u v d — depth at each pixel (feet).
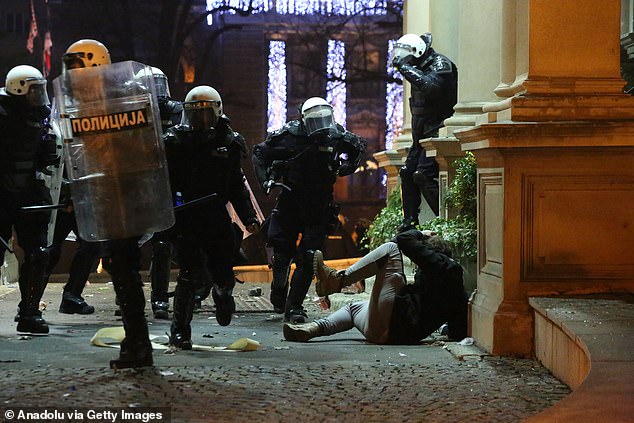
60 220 96.32
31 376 57.57
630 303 64.54
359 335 84.07
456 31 124.98
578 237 68.59
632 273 68.85
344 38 471.21
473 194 92.73
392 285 77.15
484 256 73.92
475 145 70.38
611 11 69.46
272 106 472.03
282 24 465.88
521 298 68.23
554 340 60.34
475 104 102.73
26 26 444.55
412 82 109.60
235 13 461.78
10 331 84.64
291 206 95.50
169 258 98.48
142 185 59.77
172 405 50.01
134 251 61.46
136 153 59.67
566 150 67.46
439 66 110.22
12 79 81.56
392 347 74.18
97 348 72.43
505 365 63.87
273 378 57.62
